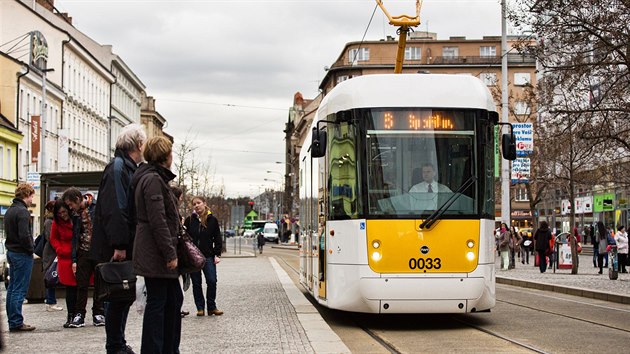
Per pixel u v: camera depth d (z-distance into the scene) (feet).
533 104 124.47
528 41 67.67
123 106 322.55
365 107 44.98
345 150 45.62
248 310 54.34
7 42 202.80
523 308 57.41
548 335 41.50
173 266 26.40
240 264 142.72
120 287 28.22
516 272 107.55
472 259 43.88
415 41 320.09
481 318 50.44
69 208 45.01
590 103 68.28
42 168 162.61
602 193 197.26
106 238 29.43
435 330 44.55
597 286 74.54
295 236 345.92
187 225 50.85
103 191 29.30
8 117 181.88
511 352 35.47
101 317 45.39
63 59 226.58
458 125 45.11
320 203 50.93
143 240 26.55
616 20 61.72
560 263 111.55
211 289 50.72
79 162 246.27
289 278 93.81
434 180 44.39
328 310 56.90
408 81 45.60
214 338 39.58
